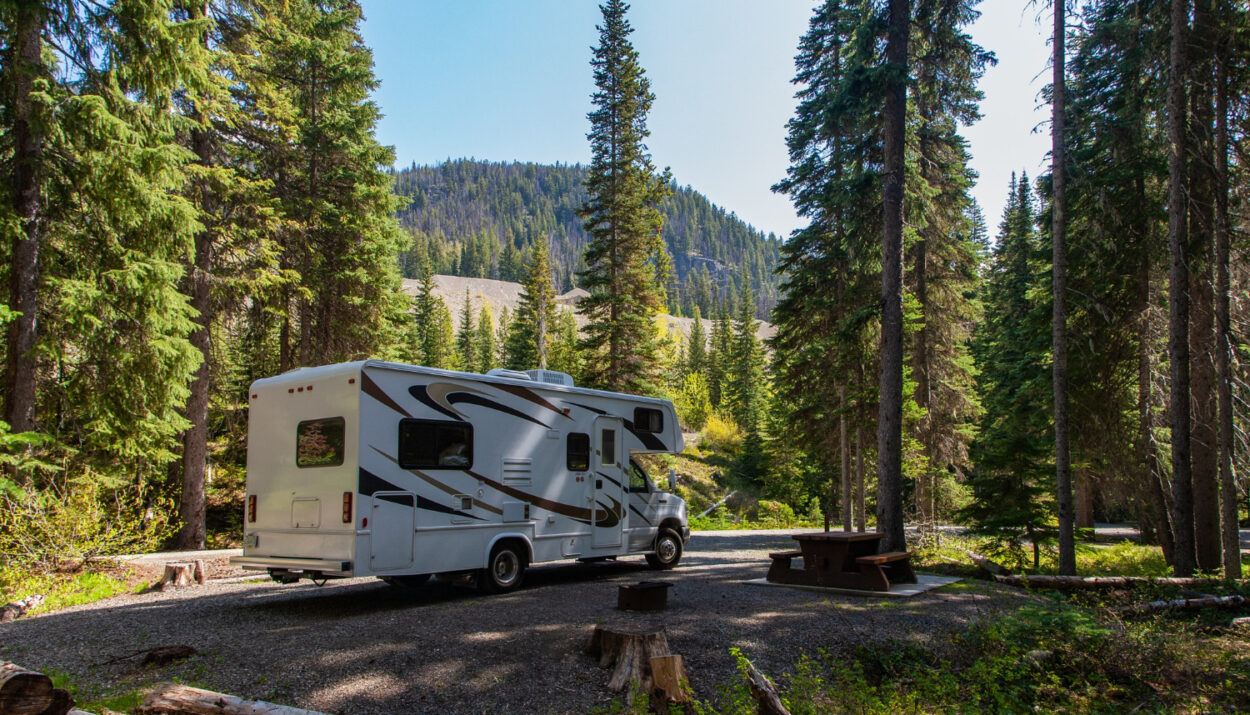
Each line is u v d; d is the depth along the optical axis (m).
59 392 11.52
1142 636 7.26
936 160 19.03
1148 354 15.30
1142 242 15.07
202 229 11.59
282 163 18.67
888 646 6.86
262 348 20.09
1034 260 18.75
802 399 21.09
